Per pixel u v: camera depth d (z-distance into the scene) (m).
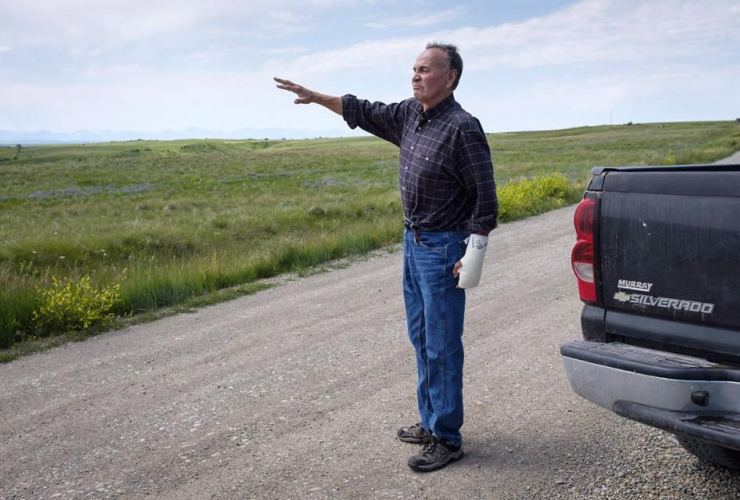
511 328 6.14
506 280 8.27
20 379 5.46
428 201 3.53
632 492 3.20
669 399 2.74
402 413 4.33
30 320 6.93
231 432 4.15
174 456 3.84
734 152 39.75
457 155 3.41
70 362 5.88
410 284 3.77
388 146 118.56
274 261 10.04
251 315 7.32
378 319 6.79
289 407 4.53
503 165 40.88
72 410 4.68
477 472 3.48
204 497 3.35
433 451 3.58
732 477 3.30
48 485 3.56
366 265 10.06
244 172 44.25
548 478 3.38
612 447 3.69
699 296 2.81
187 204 20.97
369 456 3.73
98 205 21.84
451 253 3.52
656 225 2.92
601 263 3.13
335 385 4.92
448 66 3.43
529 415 4.19
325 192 24.70
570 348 3.11
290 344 6.07
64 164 69.88
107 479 3.60
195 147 165.00
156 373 5.43
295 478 3.50
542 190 17.95
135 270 9.88
